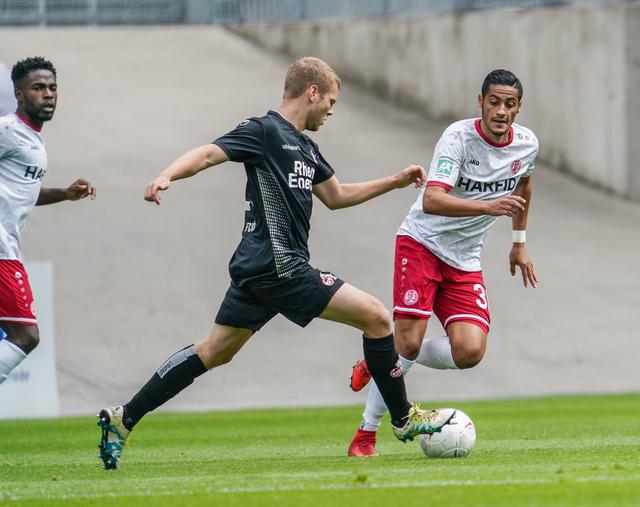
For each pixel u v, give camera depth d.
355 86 95.56
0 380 26.41
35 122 26.81
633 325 60.62
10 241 26.62
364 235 69.06
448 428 24.06
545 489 17.92
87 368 53.19
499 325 59.72
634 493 17.39
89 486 20.05
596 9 78.44
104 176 74.88
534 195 77.94
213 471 22.64
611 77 77.81
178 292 61.25
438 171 25.44
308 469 22.53
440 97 88.69
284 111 23.25
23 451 30.12
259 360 55.16
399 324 26.70
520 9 83.19
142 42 99.12
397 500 17.03
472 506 16.30
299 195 22.77
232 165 78.19
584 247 70.50
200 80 92.62
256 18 103.94
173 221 69.25
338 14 98.81
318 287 22.66
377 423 25.70
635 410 43.16
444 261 26.48
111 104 86.69
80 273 62.25
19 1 101.12
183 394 51.44
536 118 82.75
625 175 77.69
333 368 54.91
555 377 54.91
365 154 81.44
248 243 22.77
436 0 91.31
